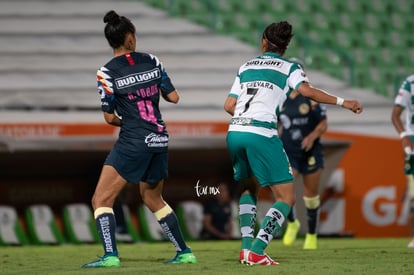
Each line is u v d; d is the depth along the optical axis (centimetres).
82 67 5750
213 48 6209
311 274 1941
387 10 7475
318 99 2150
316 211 3206
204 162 4659
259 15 6938
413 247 3167
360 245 3438
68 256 2864
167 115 5041
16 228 4381
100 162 4478
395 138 4894
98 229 2180
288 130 3275
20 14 6369
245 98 2206
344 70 6562
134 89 2162
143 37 6222
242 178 2266
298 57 6512
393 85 6638
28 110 5059
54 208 4509
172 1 6775
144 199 2261
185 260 2284
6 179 4444
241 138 2172
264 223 2180
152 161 2200
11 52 5828
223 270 2033
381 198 4869
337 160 4528
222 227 4491
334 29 7119
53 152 4203
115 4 6719
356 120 5462
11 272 2136
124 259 2572
